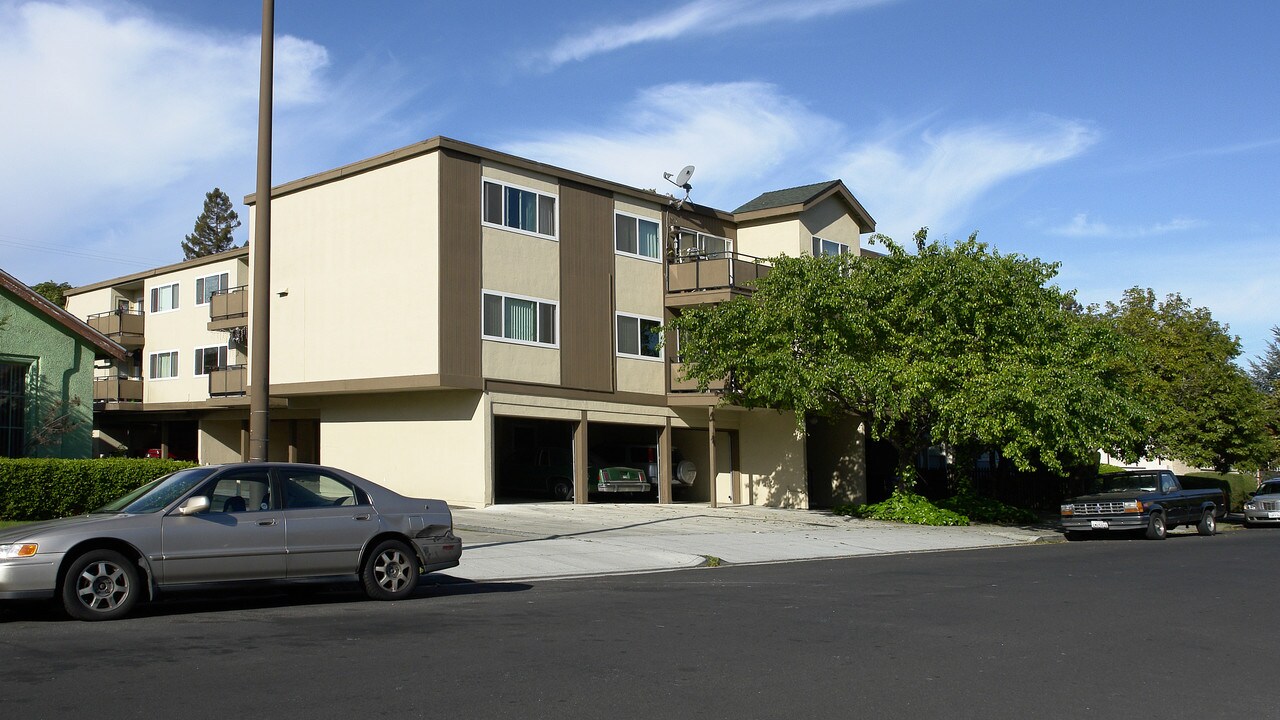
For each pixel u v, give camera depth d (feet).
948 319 80.12
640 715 21.95
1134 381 98.12
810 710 22.77
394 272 86.99
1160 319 113.09
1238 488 130.62
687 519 81.10
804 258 85.87
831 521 84.84
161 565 32.91
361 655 27.27
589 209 96.02
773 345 84.07
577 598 39.58
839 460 110.73
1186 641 32.19
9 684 23.48
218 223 299.38
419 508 39.29
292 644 28.63
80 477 59.41
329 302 91.81
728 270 99.30
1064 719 22.58
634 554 56.34
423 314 84.48
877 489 116.57
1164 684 26.21
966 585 45.21
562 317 92.53
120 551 32.78
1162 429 106.22
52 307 68.33
